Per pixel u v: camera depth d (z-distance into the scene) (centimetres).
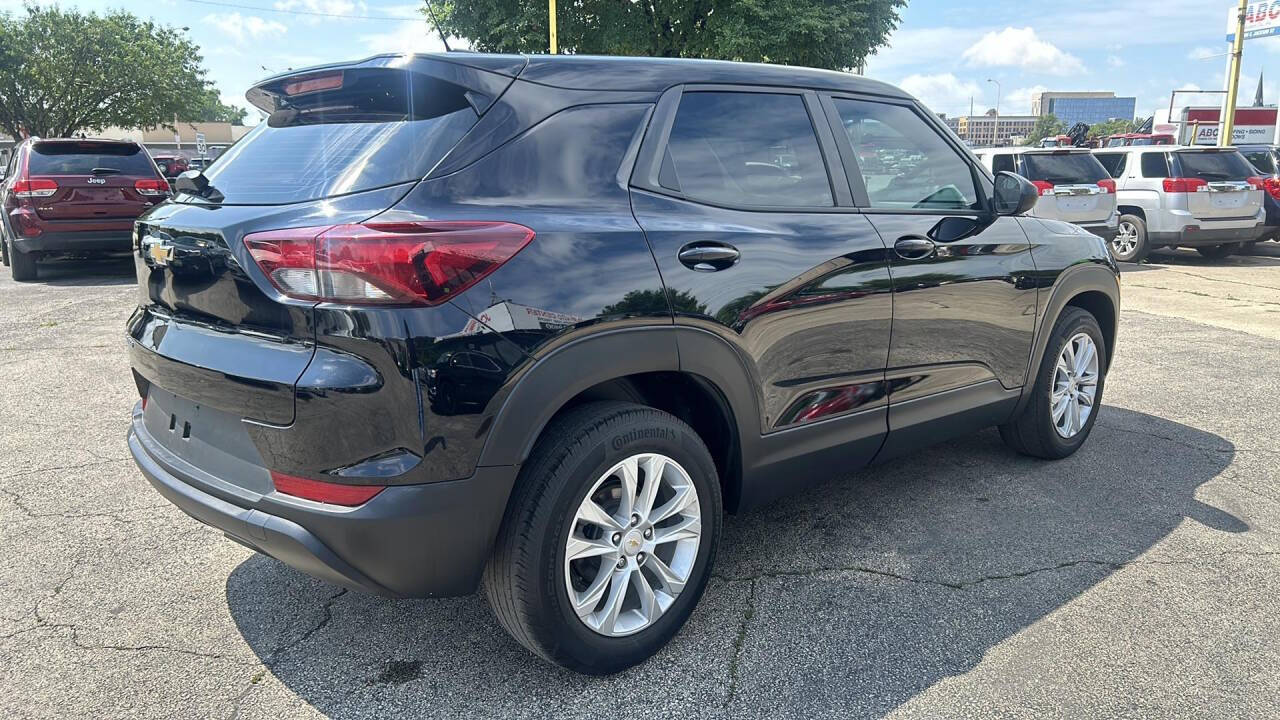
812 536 326
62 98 3334
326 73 240
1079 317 391
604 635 233
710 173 262
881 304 294
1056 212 1095
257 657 250
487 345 202
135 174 1000
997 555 309
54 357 617
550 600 219
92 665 245
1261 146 1391
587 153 237
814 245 273
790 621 266
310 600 281
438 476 200
